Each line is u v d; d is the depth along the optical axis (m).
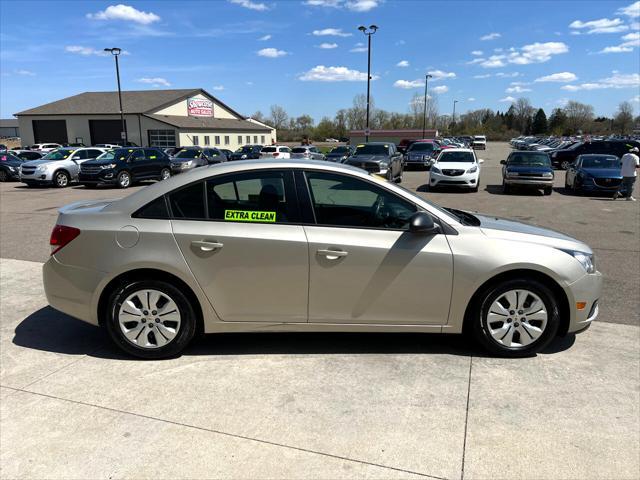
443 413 3.07
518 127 131.62
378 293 3.67
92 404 3.18
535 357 3.85
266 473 2.54
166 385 3.42
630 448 2.73
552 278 3.66
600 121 120.69
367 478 2.50
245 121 71.62
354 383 3.44
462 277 3.65
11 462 2.62
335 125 106.62
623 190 15.45
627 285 5.97
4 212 12.72
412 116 101.81
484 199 15.68
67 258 3.74
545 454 2.68
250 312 3.72
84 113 55.47
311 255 3.61
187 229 3.63
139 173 21.23
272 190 3.70
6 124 113.44
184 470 2.56
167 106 57.25
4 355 3.91
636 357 3.86
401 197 3.72
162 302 3.75
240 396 3.27
